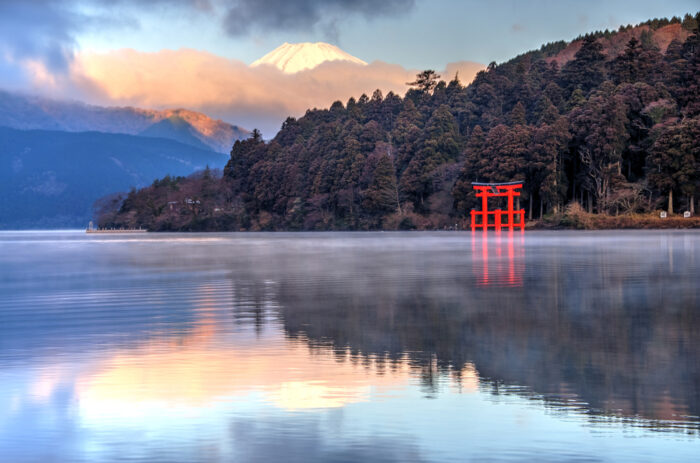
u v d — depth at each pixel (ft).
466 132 575.79
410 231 498.28
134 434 35.81
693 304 80.38
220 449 33.68
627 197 397.19
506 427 36.22
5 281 123.03
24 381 45.93
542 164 422.82
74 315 76.48
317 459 32.45
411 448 33.58
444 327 65.67
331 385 44.09
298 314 75.10
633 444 33.83
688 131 376.48
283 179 634.84
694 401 40.19
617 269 130.72
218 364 50.11
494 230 456.86
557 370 47.67
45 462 32.45
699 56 427.33
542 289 98.07
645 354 52.65
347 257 185.98
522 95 579.07
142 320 71.87
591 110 429.38
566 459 32.24
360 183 561.84
